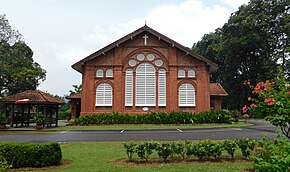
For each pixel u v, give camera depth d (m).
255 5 51.84
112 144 14.12
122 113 31.12
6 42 47.91
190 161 9.71
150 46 32.31
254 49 52.88
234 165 8.96
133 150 9.70
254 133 18.88
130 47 32.41
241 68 56.69
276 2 50.56
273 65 47.22
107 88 31.75
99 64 32.00
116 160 10.12
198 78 31.91
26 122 31.25
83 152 11.77
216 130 21.81
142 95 31.73
